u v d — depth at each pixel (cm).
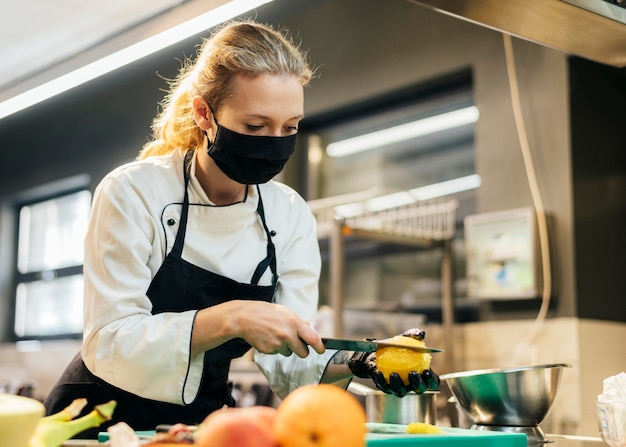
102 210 162
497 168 372
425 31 404
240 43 159
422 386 142
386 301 422
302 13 459
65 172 589
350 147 454
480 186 377
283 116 157
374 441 117
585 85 359
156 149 185
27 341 631
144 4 236
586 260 346
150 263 167
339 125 454
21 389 384
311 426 86
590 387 335
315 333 148
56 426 107
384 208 423
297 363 174
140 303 159
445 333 373
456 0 169
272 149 158
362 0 432
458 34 391
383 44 420
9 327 638
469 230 366
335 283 356
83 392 167
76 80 229
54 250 625
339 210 410
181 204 170
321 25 450
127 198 162
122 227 160
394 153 434
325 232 363
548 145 355
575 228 344
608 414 147
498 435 131
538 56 362
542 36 189
